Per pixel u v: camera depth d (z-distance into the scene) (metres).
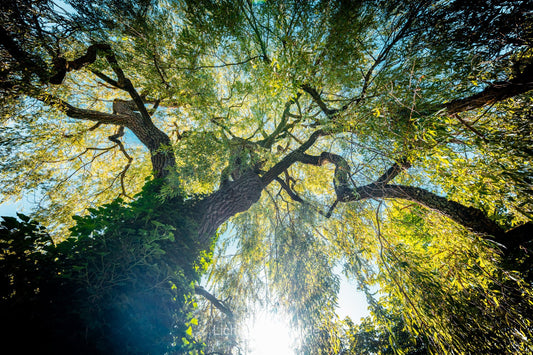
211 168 3.05
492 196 2.32
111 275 1.63
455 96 2.21
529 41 1.69
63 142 4.71
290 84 2.66
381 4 2.36
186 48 2.60
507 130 2.04
